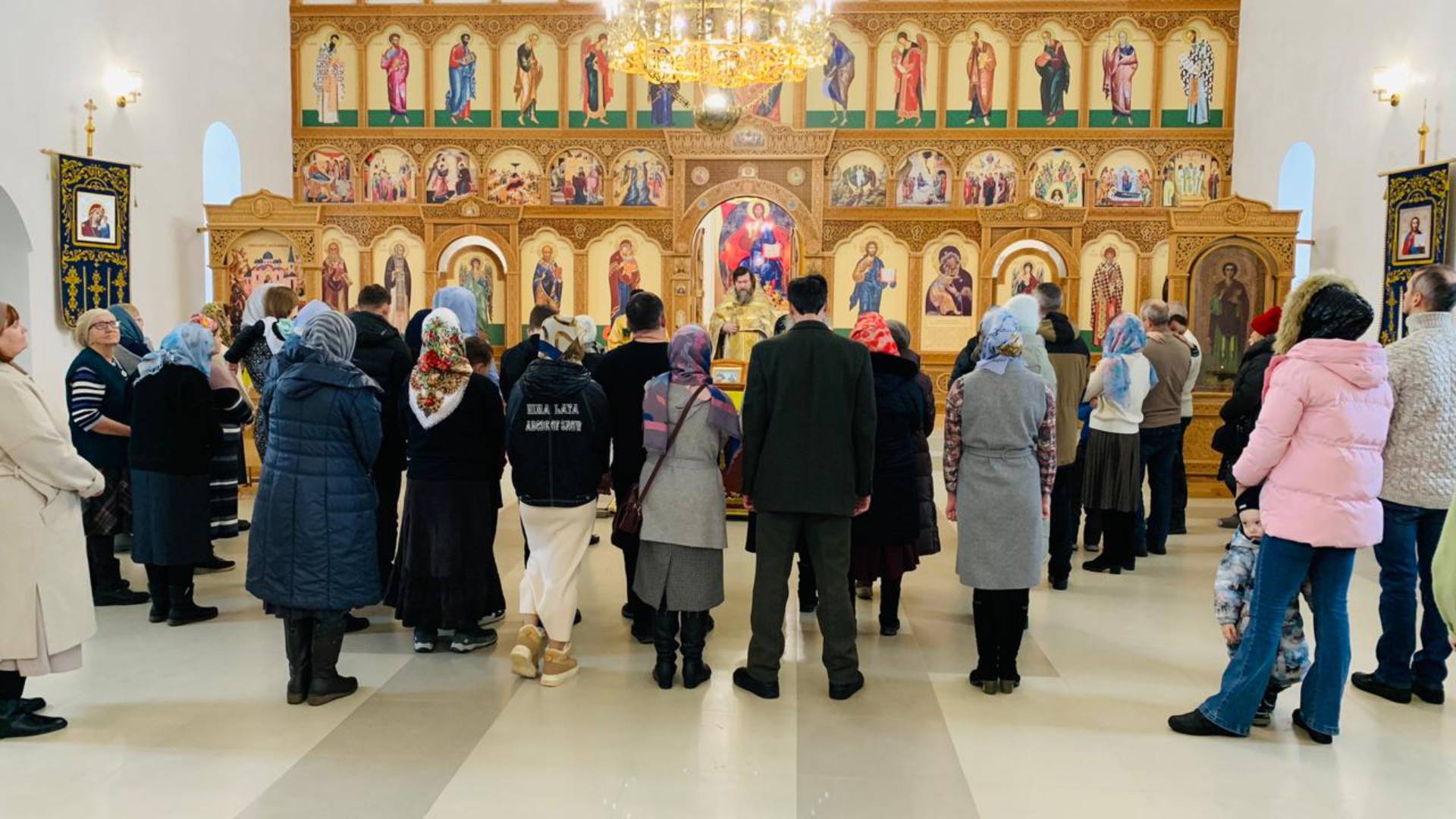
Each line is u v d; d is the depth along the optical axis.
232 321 12.52
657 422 4.49
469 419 4.93
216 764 3.76
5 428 3.82
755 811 3.44
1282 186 12.59
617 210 14.37
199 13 12.65
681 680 4.68
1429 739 4.09
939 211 14.02
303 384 4.25
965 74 14.41
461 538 4.95
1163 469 7.26
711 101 9.48
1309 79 11.88
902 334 6.26
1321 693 4.00
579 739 4.00
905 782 3.67
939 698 4.49
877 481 5.11
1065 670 4.88
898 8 14.38
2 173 9.49
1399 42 10.00
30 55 9.85
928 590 6.36
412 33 14.70
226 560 6.75
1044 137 14.33
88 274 10.53
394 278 14.09
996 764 3.83
